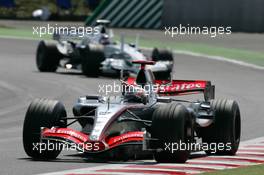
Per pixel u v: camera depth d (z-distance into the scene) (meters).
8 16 143.00
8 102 58.03
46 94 62.75
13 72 78.31
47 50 79.06
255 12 131.38
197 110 35.84
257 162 33.84
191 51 104.88
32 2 148.88
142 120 33.03
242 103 60.31
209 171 30.52
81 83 70.25
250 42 119.62
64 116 33.62
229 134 35.56
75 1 152.12
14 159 33.50
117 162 32.69
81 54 76.94
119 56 74.38
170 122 31.61
